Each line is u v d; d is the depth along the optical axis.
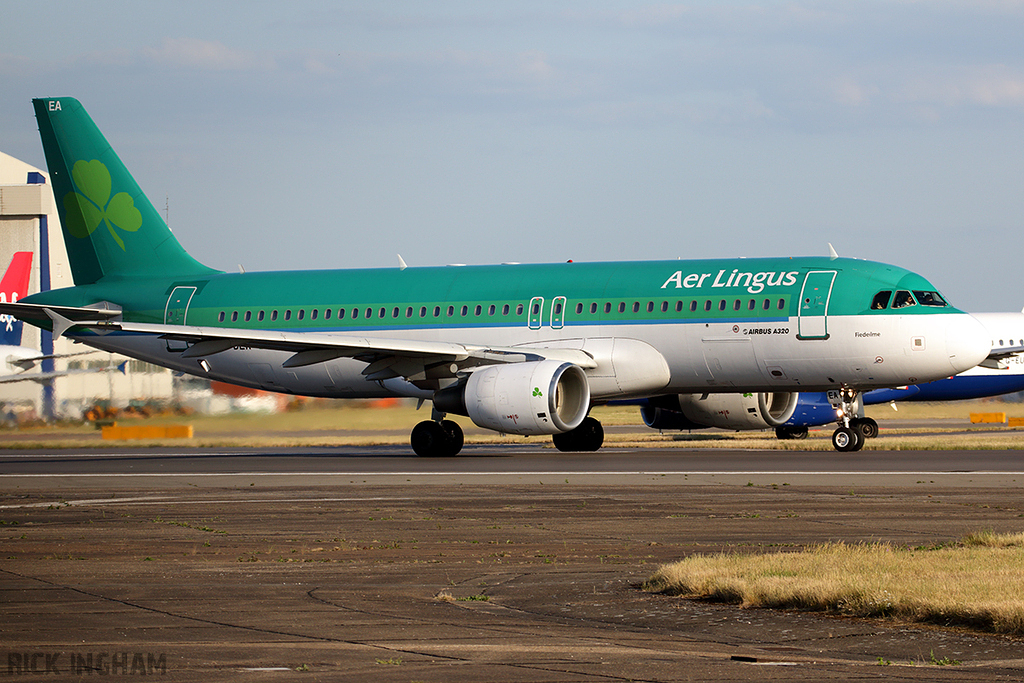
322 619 36.00
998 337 164.50
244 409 153.25
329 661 30.27
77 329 130.50
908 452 105.69
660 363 105.94
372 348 105.56
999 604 33.59
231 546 52.25
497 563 46.94
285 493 75.56
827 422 132.88
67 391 156.38
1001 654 30.56
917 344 98.50
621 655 30.88
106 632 34.09
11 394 155.88
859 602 35.59
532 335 110.44
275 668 29.48
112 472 94.81
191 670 29.31
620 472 86.38
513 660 30.33
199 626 34.91
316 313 120.31
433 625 35.03
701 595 38.88
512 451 117.88
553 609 37.50
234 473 91.56
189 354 108.81
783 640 32.56
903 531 53.81
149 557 49.09
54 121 132.00
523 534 55.22
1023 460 93.88
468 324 113.38
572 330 109.06
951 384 163.00
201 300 125.50
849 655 30.75
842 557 43.28
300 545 52.38
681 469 88.44
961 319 99.00
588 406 104.88
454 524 59.12
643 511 63.19
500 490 75.06
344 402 153.88
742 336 103.00
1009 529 53.78
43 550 51.19
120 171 131.38
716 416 121.06
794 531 54.41
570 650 31.50
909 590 36.06
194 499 72.62
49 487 82.25
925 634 32.88
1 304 110.62
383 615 36.62
